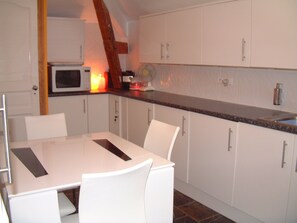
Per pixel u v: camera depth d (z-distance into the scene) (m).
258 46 2.68
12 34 3.63
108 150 2.26
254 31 2.69
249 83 3.19
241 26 2.80
